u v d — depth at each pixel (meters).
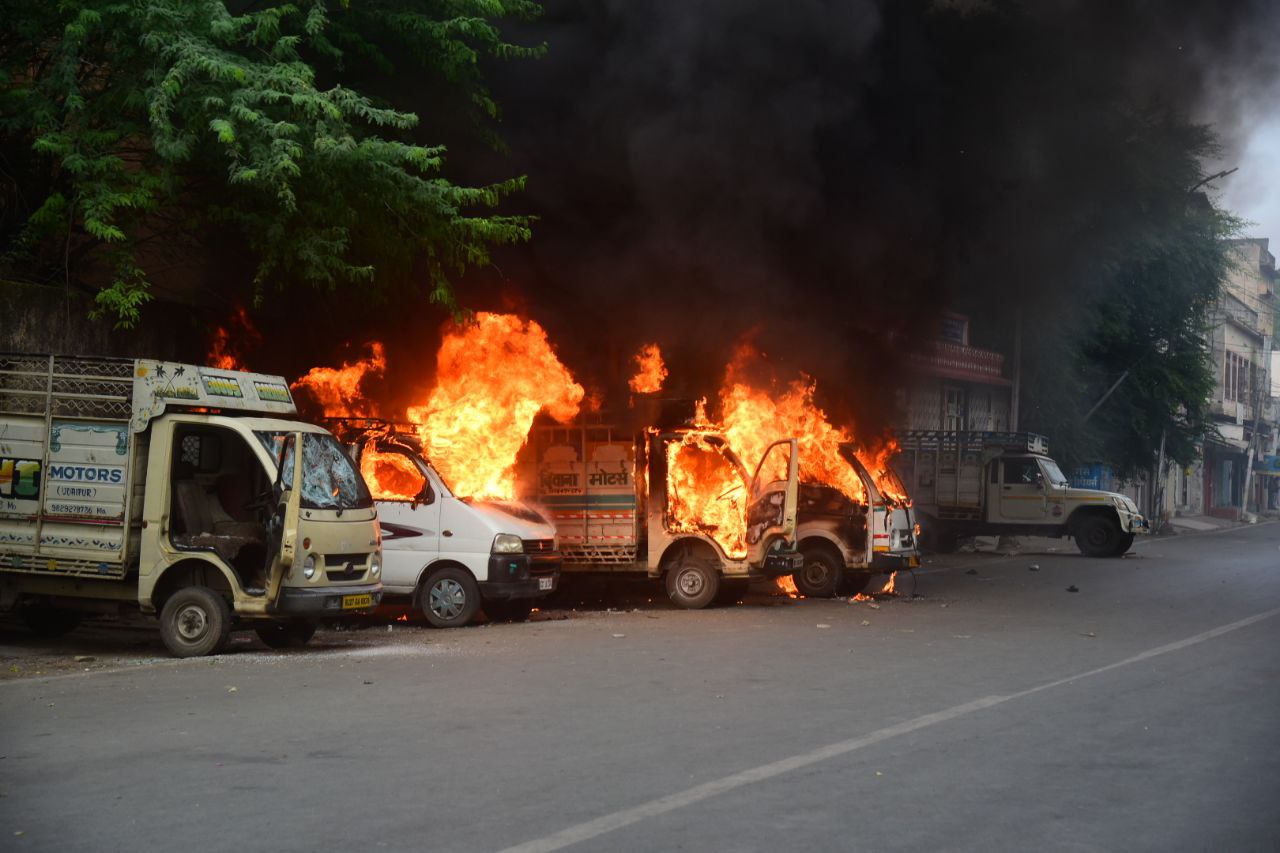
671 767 6.29
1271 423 71.50
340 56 13.85
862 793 5.82
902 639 12.09
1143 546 32.47
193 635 10.38
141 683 8.86
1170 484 53.97
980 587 18.98
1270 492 76.25
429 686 8.79
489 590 12.76
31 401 10.77
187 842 4.91
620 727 7.32
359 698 8.24
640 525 15.12
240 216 12.98
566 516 15.20
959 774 6.26
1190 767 6.54
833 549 16.89
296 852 4.79
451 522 12.91
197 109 11.72
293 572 10.31
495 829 5.11
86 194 11.82
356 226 13.75
